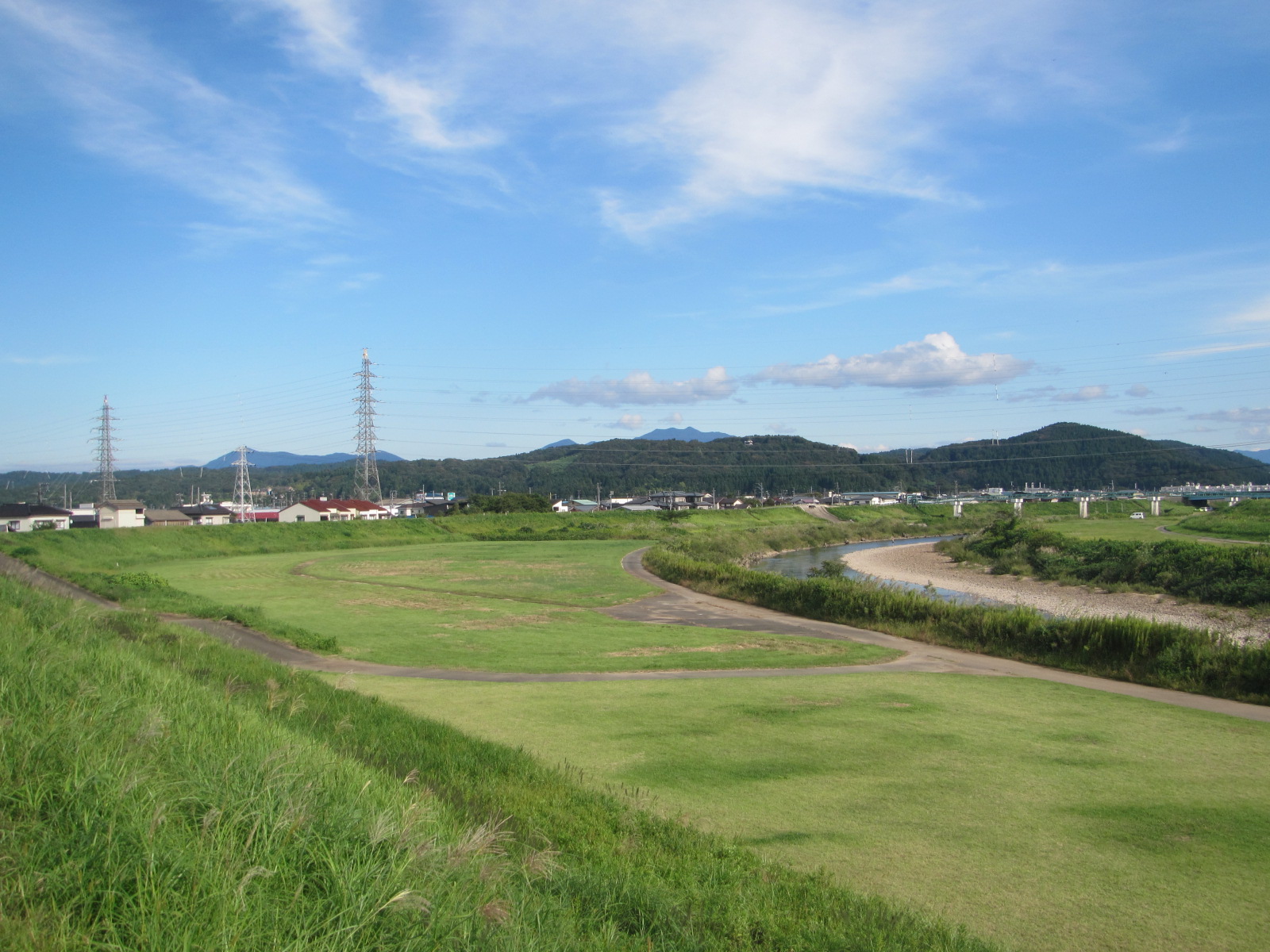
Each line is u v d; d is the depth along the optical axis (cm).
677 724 1280
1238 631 2811
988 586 4553
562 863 622
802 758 1095
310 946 358
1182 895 688
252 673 1308
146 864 386
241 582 4066
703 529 9181
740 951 523
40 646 916
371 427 10062
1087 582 4341
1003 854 771
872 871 730
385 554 6038
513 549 6525
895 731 1248
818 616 2748
